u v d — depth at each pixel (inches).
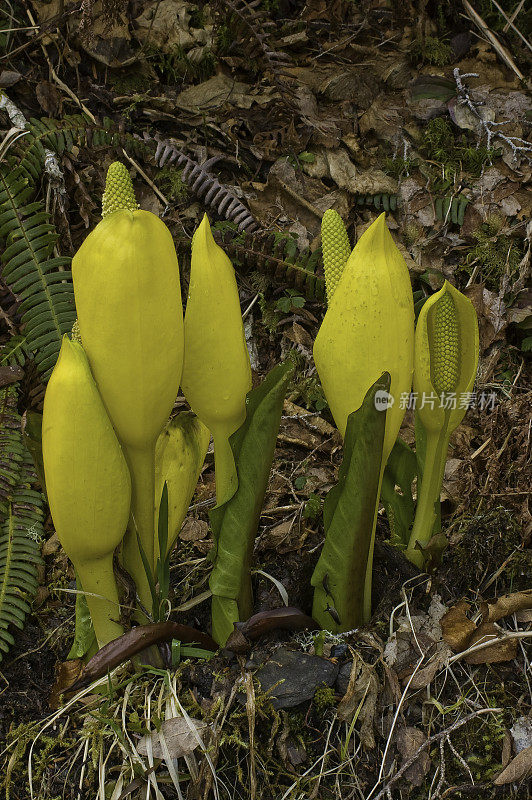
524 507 43.0
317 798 37.2
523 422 45.5
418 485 39.5
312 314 53.2
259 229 55.1
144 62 60.7
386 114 61.7
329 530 37.3
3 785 37.6
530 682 39.2
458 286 56.3
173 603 41.3
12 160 50.3
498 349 53.9
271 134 58.5
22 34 58.9
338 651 38.7
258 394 35.9
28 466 44.6
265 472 36.6
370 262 34.4
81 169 54.3
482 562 41.6
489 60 64.3
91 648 38.9
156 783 36.9
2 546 42.8
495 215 57.1
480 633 39.5
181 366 34.4
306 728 38.0
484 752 38.1
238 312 35.3
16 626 41.0
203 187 54.9
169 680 37.6
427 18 66.1
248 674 37.8
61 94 57.4
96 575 36.2
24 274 48.9
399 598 40.0
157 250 32.9
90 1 53.6
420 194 58.0
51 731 38.5
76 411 33.5
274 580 39.9
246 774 37.5
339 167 58.3
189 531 44.0
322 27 66.2
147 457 35.6
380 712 38.3
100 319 33.2
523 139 60.3
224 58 61.6
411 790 37.6
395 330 34.7
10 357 47.9
